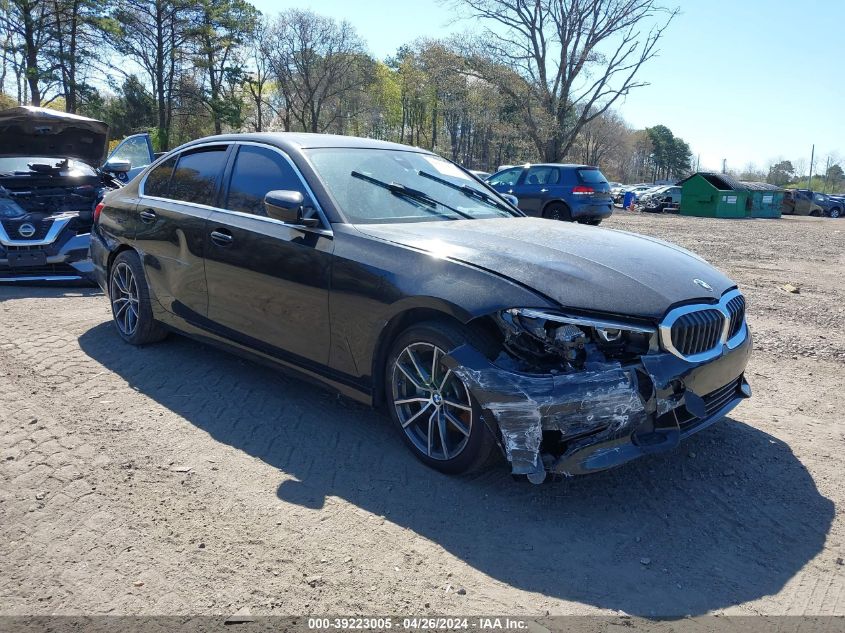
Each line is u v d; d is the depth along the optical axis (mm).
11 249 7047
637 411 2938
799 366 5441
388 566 2676
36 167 7914
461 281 3143
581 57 41562
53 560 2629
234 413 4086
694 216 33500
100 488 3164
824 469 3617
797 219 35000
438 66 42594
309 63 61594
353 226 3682
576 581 2627
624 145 97562
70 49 42844
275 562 2674
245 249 4086
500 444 2961
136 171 10125
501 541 2869
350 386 3672
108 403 4168
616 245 3662
